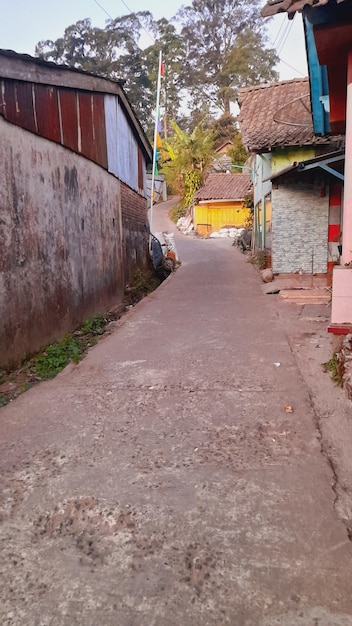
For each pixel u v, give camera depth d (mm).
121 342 5391
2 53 4594
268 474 2441
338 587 1685
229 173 29625
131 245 10875
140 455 2697
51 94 5820
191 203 28578
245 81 43906
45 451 2785
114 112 8758
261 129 10164
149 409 3363
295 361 4285
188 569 1809
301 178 9641
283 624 1543
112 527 2078
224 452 2691
